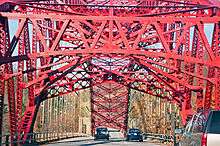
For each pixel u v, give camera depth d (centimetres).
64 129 10406
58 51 2889
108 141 6062
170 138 4972
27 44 3469
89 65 4934
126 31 3425
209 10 3156
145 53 2912
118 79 5131
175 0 3322
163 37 2897
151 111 7619
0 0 2817
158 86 4991
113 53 2891
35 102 4356
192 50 3634
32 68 3506
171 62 4175
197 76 3431
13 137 3362
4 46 2817
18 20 2878
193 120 1767
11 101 3275
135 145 4788
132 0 3309
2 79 2845
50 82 4344
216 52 2912
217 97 3133
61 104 11231
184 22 2897
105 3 3741
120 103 9631
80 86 5016
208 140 1306
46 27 3419
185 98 4359
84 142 5547
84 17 2897
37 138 4650
